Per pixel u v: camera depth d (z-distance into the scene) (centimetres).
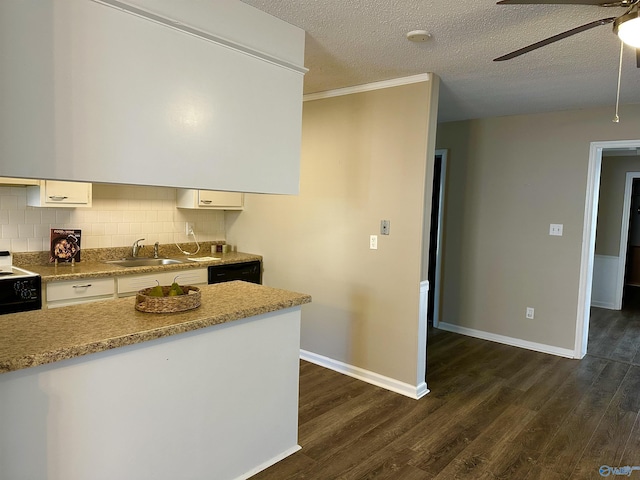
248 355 221
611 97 361
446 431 278
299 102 242
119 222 397
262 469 233
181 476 197
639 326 541
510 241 453
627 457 252
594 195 409
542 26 224
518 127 443
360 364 359
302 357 404
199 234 457
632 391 344
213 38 198
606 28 221
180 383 193
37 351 147
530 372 381
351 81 334
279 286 419
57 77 156
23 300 286
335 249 371
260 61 219
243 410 222
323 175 375
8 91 146
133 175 177
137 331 172
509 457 250
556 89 341
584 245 410
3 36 144
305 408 306
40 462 154
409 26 228
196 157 197
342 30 236
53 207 342
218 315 200
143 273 350
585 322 421
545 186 429
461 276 489
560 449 259
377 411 303
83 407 163
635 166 608
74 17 158
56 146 157
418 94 313
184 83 190
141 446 181
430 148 316
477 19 218
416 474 233
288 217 406
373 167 342
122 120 173
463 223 484
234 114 211
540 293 437
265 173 227
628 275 816
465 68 294
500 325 464
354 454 250
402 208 327
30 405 150
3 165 147
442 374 374
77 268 337
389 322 338
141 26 175
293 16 221
